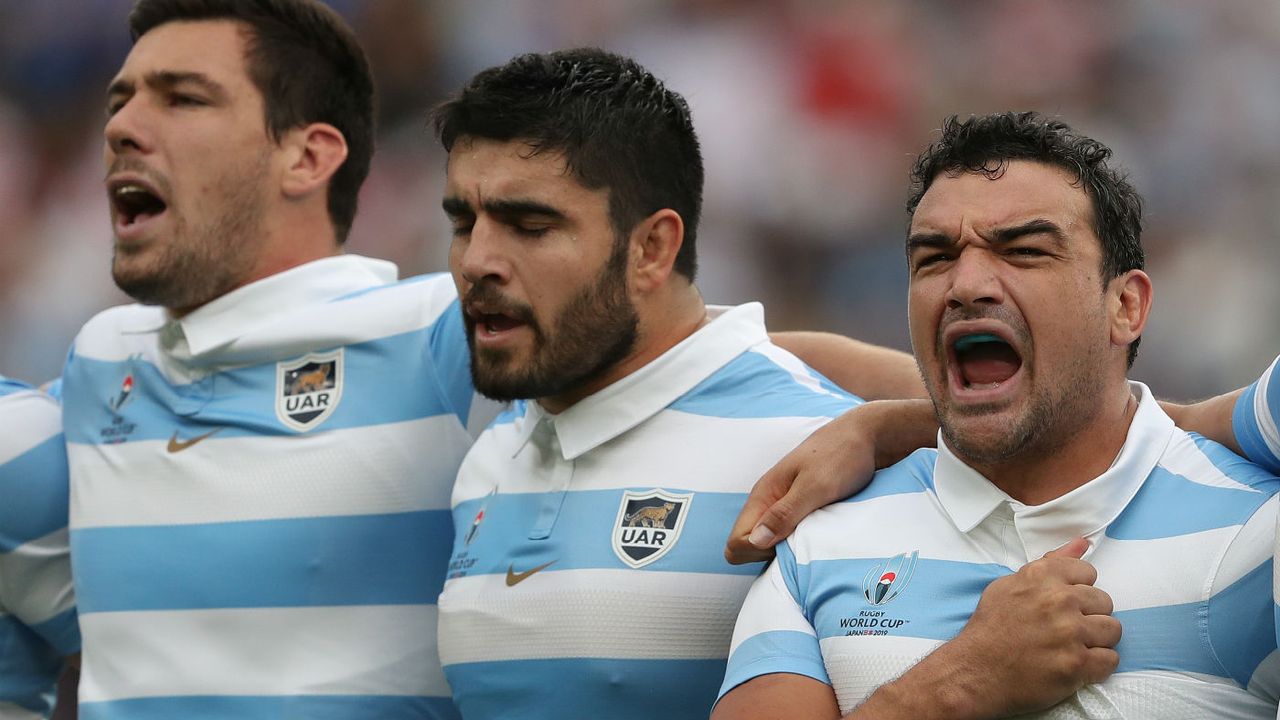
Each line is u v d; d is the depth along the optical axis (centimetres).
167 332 1131
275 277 1125
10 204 3356
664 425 946
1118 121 3019
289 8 1158
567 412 953
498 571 942
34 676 1238
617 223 926
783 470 875
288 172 1147
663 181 945
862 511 851
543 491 954
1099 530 780
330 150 1170
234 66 1129
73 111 3438
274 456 1080
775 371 978
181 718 1062
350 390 1091
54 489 1184
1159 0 3073
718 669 894
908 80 3106
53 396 1245
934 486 833
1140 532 776
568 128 911
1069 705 741
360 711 1044
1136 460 792
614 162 923
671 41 3200
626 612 896
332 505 1062
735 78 3112
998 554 800
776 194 3044
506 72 929
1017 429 786
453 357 1086
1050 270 789
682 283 974
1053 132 818
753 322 1005
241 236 1127
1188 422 864
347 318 1105
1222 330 2773
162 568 1081
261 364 1115
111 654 1095
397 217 3158
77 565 1127
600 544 916
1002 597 758
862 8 3156
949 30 3131
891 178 3034
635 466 936
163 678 1070
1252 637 732
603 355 930
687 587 895
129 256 1114
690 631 892
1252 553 743
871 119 3075
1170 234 2891
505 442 1009
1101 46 3075
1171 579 752
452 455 1082
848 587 817
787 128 3072
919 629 788
